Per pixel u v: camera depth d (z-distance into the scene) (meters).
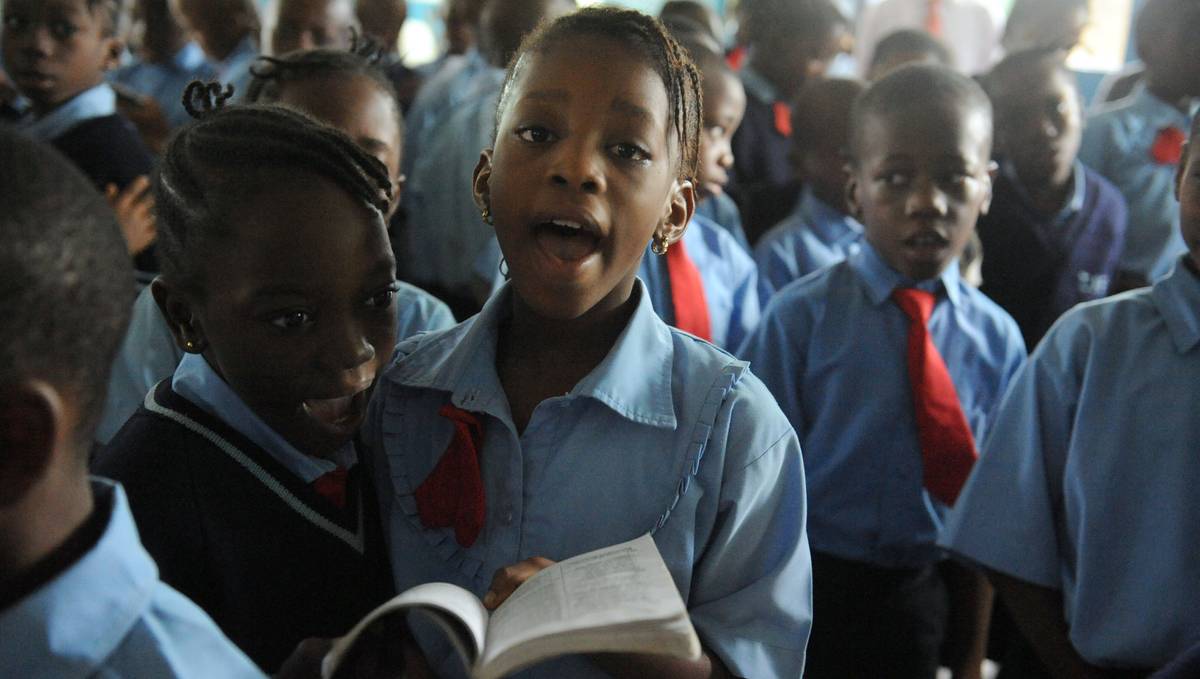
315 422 0.92
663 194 0.91
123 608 0.58
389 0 3.46
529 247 0.89
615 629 0.67
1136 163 2.91
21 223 0.51
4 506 0.54
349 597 0.94
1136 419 1.41
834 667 1.86
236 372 0.87
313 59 1.62
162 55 3.79
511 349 0.99
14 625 0.55
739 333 2.18
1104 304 1.50
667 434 0.92
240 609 0.89
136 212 2.00
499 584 0.81
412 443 0.97
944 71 1.90
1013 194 2.61
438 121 2.93
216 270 0.84
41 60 2.19
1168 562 1.37
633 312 0.96
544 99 0.87
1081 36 3.62
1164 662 1.36
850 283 1.94
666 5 3.64
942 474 1.79
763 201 2.92
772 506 0.94
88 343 0.55
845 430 1.87
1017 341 1.97
